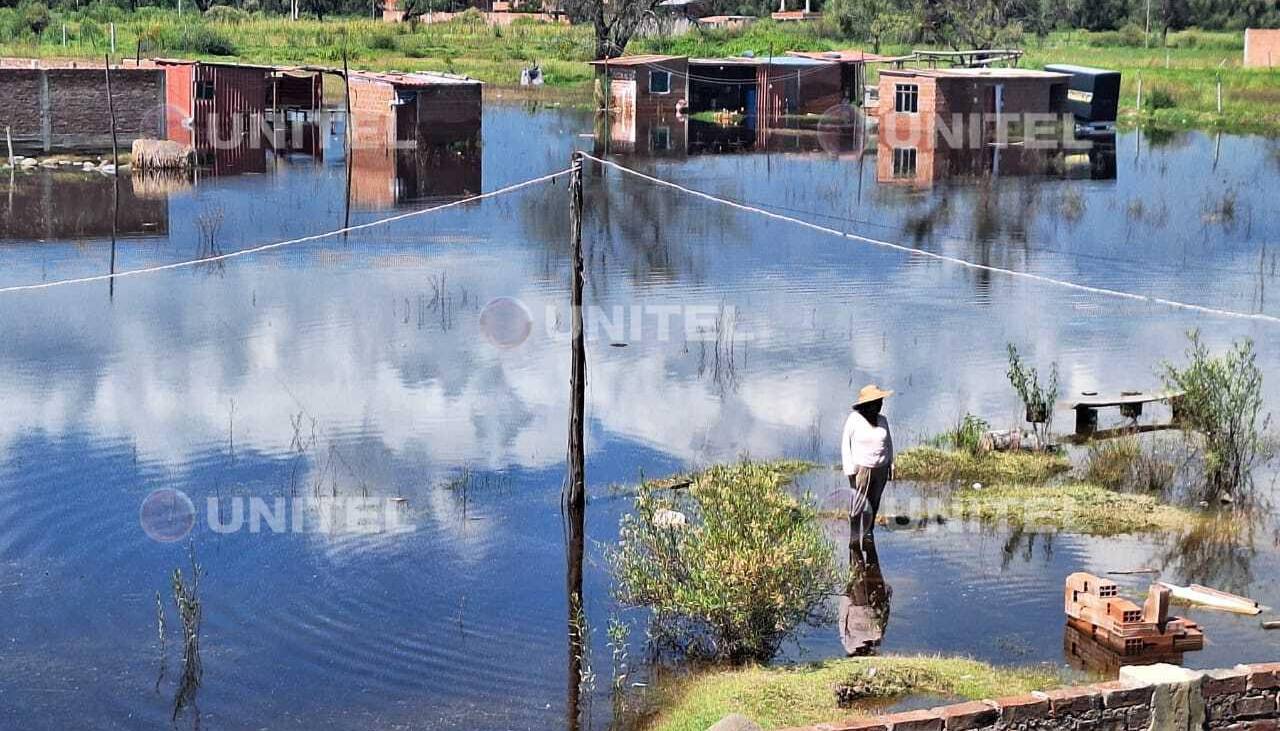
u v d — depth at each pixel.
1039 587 15.05
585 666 13.17
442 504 17.53
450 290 29.09
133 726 12.07
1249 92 69.56
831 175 46.94
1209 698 10.51
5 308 27.12
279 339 25.19
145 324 26.14
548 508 17.41
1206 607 14.46
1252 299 28.97
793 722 11.69
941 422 20.70
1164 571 15.51
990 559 15.80
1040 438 19.95
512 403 21.72
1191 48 91.69
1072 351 24.66
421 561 15.77
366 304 27.88
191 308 27.41
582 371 17.36
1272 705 10.65
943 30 87.50
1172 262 32.94
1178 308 28.00
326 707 12.44
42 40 75.56
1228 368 20.14
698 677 12.95
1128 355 24.36
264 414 20.97
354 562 15.70
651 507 14.63
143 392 21.95
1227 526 16.86
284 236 35.06
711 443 19.83
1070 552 16.05
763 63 63.81
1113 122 62.47
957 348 24.83
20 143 49.06
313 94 56.50
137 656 13.43
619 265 32.00
